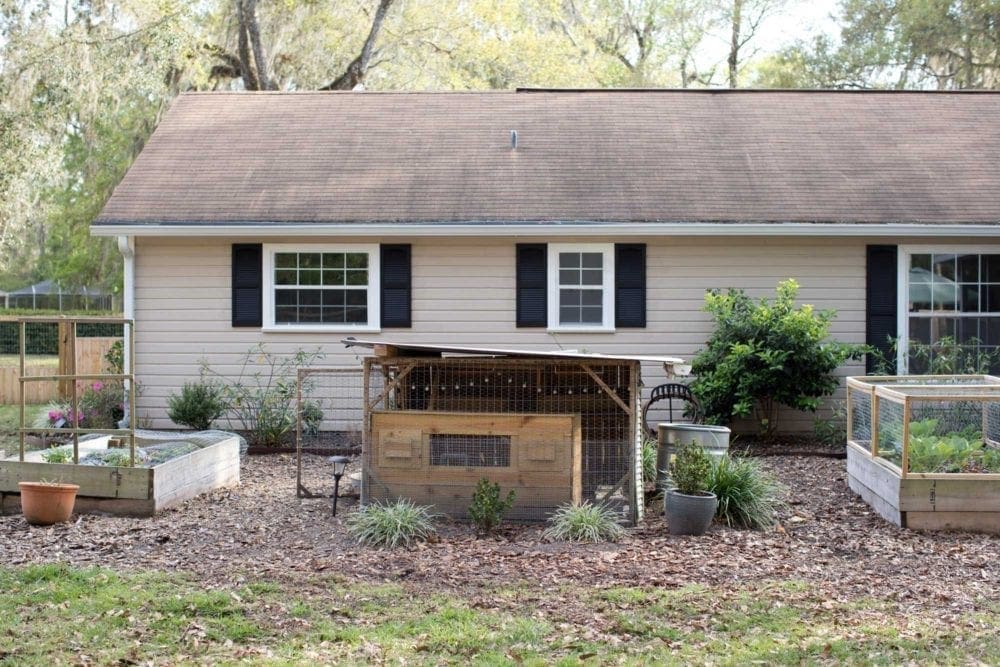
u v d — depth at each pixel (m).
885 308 14.02
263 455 13.00
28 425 15.06
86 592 6.30
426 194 14.40
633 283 14.15
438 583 6.67
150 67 23.00
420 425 8.77
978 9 28.97
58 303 42.22
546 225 13.68
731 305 13.31
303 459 12.68
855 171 14.88
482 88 29.39
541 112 16.81
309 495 9.88
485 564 7.20
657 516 9.05
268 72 26.44
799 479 11.01
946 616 6.02
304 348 14.34
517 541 7.99
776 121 16.42
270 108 17.03
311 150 15.63
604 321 14.20
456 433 8.73
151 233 13.78
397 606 6.15
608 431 9.23
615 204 14.06
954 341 14.00
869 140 15.78
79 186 34.53
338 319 14.38
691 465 8.44
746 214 13.80
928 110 16.73
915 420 9.40
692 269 14.16
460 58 28.61
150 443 11.79
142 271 14.35
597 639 5.58
